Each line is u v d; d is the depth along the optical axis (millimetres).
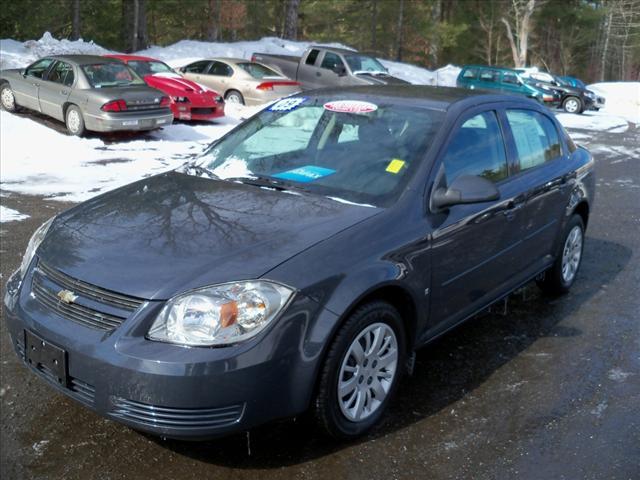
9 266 5582
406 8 44562
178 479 3061
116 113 12164
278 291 2977
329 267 3143
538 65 54281
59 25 30266
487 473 3182
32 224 6910
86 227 3488
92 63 12922
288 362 2973
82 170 9750
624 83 38312
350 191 3777
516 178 4594
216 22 34438
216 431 2906
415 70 33344
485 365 4293
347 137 4180
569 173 5250
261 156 4270
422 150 3943
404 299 3584
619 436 3521
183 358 2820
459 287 4008
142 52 25734
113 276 3045
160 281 2980
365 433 3459
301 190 3832
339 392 3221
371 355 3383
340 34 48188
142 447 3283
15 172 9352
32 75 13656
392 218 3551
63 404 3633
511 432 3531
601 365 4348
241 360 2861
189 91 14570
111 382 2889
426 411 3705
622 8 54438
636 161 13133
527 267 4887
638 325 5035
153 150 11742
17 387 3793
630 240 7438
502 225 4312
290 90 18016
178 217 3494
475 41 51500
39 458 3176
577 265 5719
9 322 3359
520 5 45062
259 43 30141
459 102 4363
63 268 3189
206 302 2893
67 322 3072
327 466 3188
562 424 3623
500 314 5176
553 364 4340
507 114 4719
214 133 14172
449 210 3857
